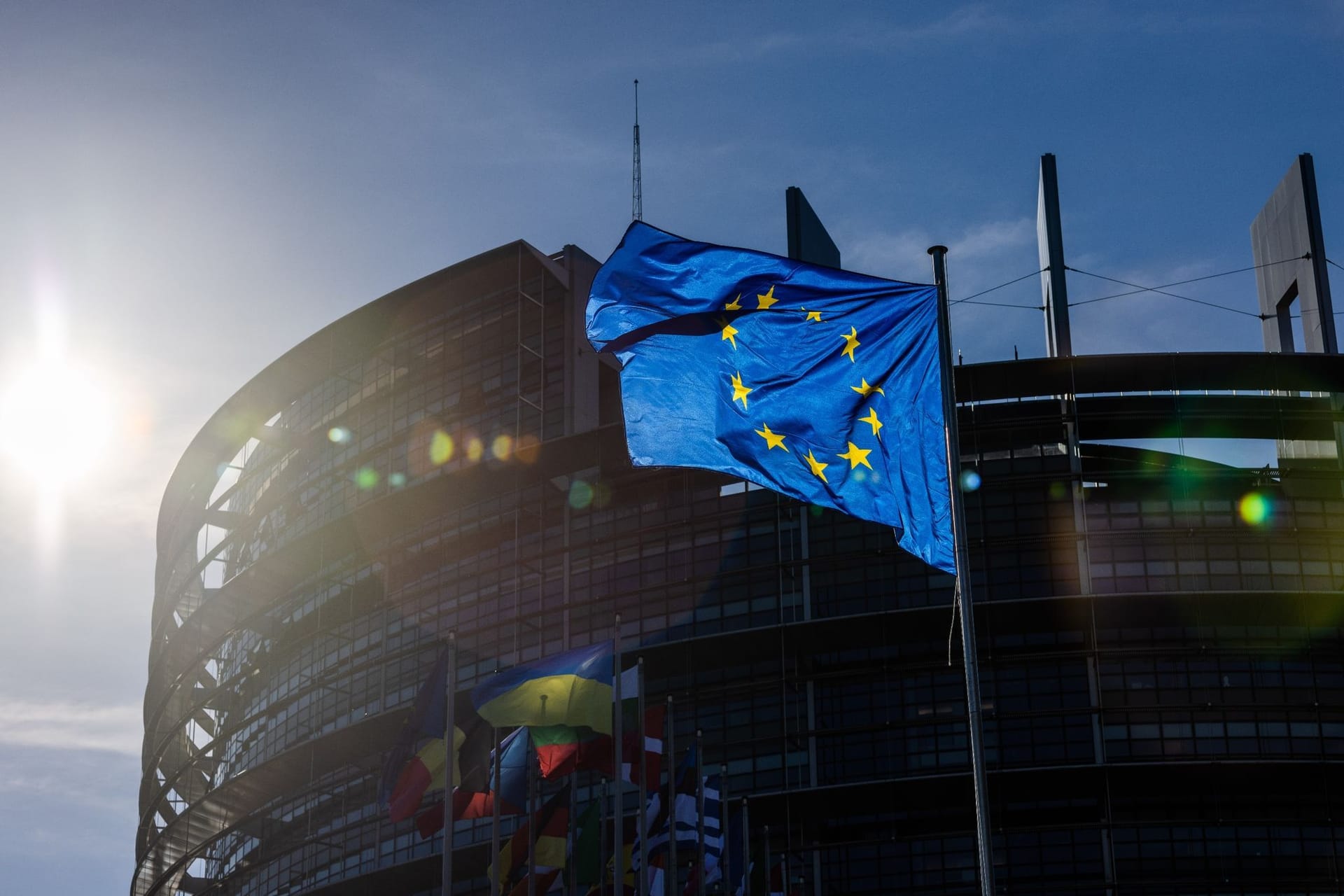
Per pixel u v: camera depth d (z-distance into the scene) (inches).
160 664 5017.2
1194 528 3383.4
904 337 1190.3
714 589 3582.7
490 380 4165.8
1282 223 3902.6
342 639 4168.3
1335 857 3129.9
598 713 1759.4
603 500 3818.9
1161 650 3294.8
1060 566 3380.9
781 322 1221.7
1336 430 3494.1
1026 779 3198.8
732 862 2490.2
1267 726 3228.3
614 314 1254.9
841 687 3408.0
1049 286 3754.9
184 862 4478.3
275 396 4682.6
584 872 1951.3
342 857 3944.4
